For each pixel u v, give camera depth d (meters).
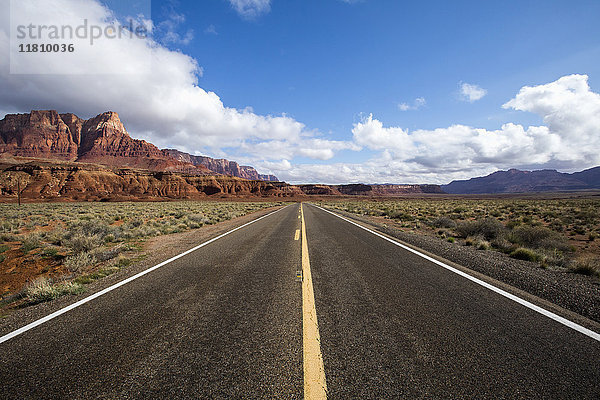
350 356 2.67
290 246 8.62
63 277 5.82
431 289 4.58
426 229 13.61
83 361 2.68
